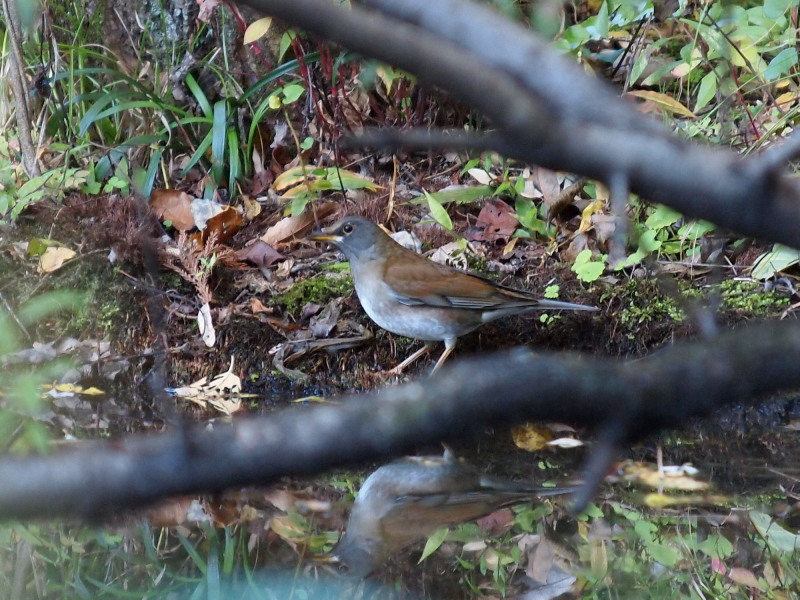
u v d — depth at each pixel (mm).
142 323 11648
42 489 1514
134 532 7723
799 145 1881
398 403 1648
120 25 14328
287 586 6480
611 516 7621
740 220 1907
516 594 6285
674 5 13477
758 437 9492
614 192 1864
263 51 13898
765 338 1797
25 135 13359
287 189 13438
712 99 13078
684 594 6309
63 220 12594
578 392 1712
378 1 1953
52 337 11555
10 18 13031
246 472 1580
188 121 13438
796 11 12266
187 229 12727
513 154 1858
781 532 7297
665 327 10789
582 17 14047
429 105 13086
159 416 9969
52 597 6547
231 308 11617
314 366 11305
